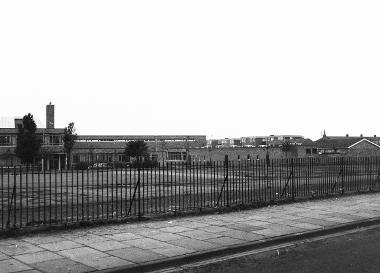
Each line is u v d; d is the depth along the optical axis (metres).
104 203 16.05
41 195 20.02
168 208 14.60
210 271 7.84
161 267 8.05
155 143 95.62
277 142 115.44
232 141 133.25
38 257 8.25
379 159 32.66
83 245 9.29
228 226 11.69
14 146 69.88
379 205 16.14
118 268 7.56
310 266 8.05
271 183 21.75
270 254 9.12
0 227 10.82
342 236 11.12
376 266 7.99
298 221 12.57
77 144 82.19
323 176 24.30
